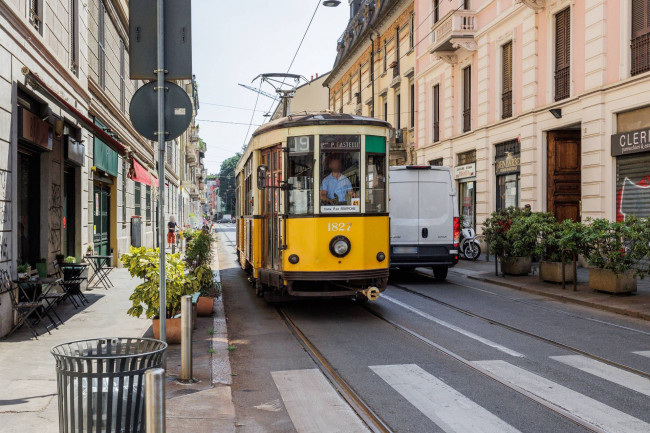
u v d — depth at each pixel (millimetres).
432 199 14156
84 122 8883
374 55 36312
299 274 9117
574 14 16359
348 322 9086
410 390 5543
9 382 5523
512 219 14438
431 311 10016
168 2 5281
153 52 5273
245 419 4828
